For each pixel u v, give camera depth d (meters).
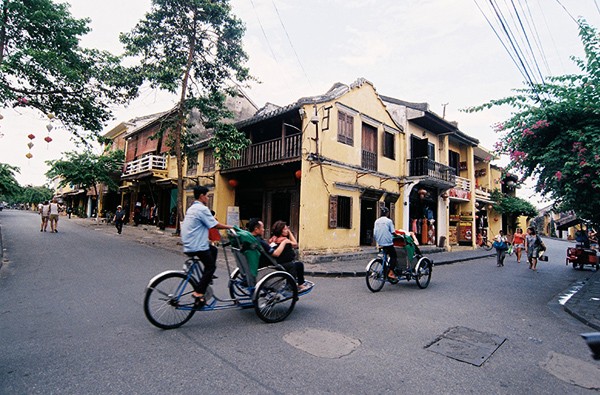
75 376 2.89
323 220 11.59
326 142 11.79
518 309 5.88
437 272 10.29
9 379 2.81
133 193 25.31
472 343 4.04
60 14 10.95
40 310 4.74
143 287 6.21
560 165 6.23
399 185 15.36
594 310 5.78
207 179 16.09
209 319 4.59
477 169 23.27
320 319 4.77
